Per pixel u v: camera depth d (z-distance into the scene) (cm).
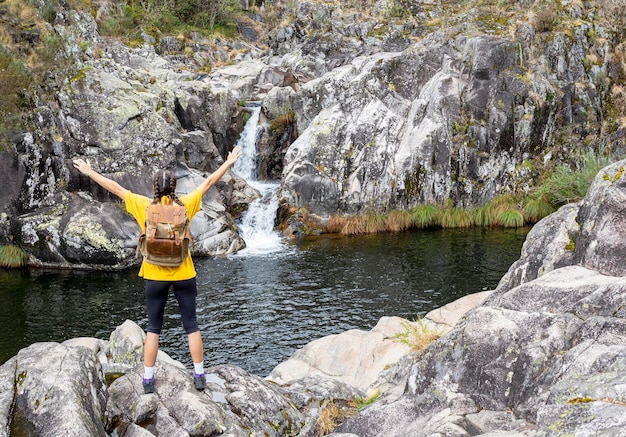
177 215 493
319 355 1033
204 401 518
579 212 682
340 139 2581
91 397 479
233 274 1895
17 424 433
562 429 385
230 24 4584
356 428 555
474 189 2592
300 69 3428
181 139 2355
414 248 2164
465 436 457
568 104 2695
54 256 2027
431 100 2647
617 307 518
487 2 3108
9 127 2067
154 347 514
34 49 2217
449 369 550
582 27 2781
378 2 3612
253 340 1398
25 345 1383
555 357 493
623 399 394
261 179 2941
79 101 2216
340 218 2495
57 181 2145
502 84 2639
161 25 4159
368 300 1639
